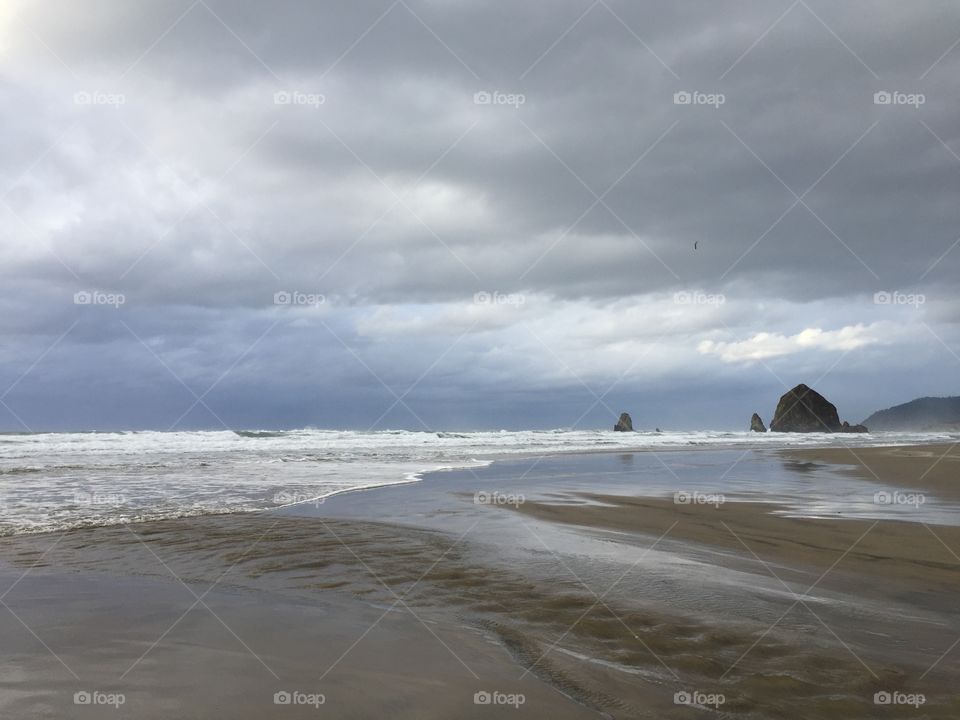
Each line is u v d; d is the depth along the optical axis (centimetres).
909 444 4091
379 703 331
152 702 326
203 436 4238
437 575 625
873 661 399
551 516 1010
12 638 430
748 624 471
